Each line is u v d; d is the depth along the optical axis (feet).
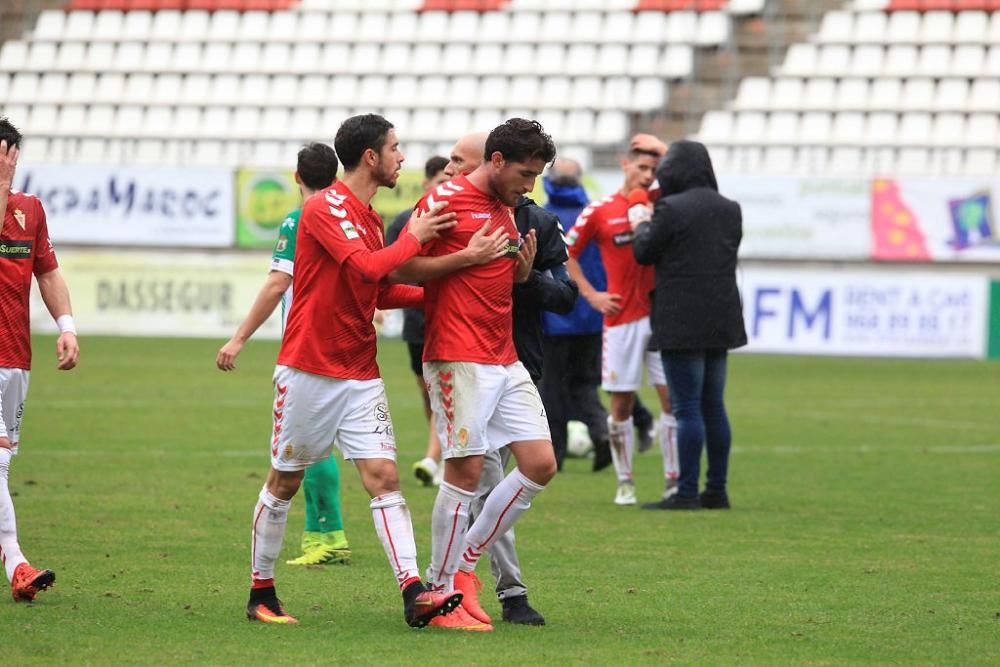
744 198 245.65
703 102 300.81
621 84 300.81
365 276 57.21
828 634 59.82
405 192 258.16
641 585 70.64
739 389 191.31
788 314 239.30
